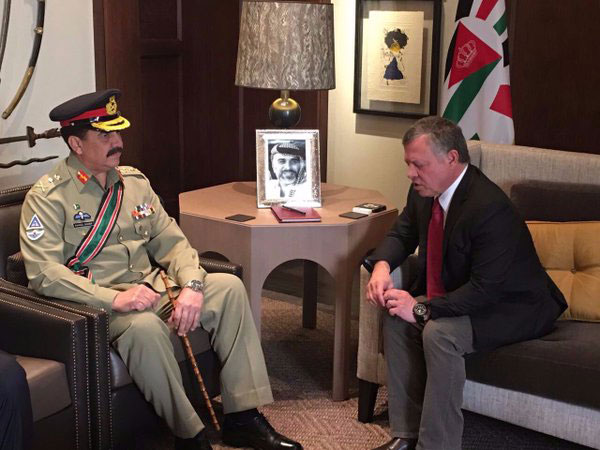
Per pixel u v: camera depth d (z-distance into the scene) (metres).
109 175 2.67
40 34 3.31
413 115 4.18
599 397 2.33
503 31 3.70
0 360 2.15
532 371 2.42
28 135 3.28
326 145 4.49
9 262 2.67
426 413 2.44
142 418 2.50
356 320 3.79
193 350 2.62
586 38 3.67
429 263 2.66
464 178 2.55
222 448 2.66
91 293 2.44
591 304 2.67
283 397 3.01
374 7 4.21
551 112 3.83
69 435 2.32
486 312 2.50
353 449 2.67
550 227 2.80
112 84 3.73
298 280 4.30
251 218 2.94
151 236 2.79
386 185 4.40
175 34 4.55
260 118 4.42
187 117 4.66
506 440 2.72
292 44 3.01
